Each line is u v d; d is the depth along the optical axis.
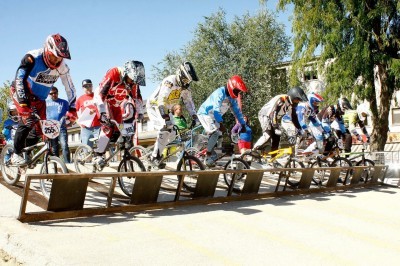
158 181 5.11
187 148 7.43
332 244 4.07
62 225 4.10
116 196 5.50
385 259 3.68
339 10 12.65
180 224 4.45
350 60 12.33
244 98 22.67
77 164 6.68
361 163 9.41
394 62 11.89
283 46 23.47
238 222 4.70
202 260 3.38
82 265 3.09
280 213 5.35
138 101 6.50
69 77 5.25
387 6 12.32
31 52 4.81
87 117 7.05
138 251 3.50
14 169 5.46
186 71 5.95
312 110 8.09
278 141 7.77
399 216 5.63
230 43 23.72
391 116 20.77
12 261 3.44
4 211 4.34
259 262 3.42
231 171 5.91
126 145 5.91
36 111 5.08
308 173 7.30
